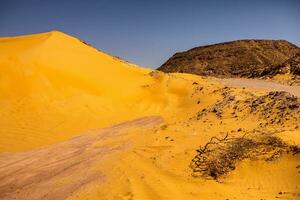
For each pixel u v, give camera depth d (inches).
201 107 987.3
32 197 503.5
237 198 444.1
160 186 486.3
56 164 628.1
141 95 1202.0
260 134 585.6
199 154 562.6
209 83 1373.0
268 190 459.5
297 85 1638.8
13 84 970.7
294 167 488.4
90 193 491.2
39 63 1083.3
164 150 618.2
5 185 554.6
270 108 751.7
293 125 645.3
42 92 976.3
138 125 896.3
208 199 445.1
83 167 595.5
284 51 4680.1
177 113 1011.3
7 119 850.8
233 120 747.4
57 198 490.6
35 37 1336.1
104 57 1438.2
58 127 856.3
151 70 1600.6
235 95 947.3
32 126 839.7
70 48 1309.1
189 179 504.1
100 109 1009.5
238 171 509.0
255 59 4340.6
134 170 550.9
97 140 766.5
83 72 1171.3
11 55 1066.1
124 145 694.5
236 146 547.8
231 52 4500.5
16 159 667.4
